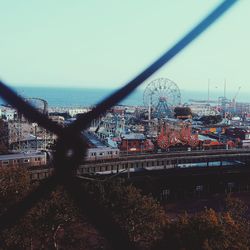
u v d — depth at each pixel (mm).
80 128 4551
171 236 25156
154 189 68250
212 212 28391
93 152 73875
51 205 31234
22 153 71812
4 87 4391
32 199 4906
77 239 35938
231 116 182125
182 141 91312
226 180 76000
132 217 33156
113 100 4723
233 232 24406
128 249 4719
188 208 61250
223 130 121125
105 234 4711
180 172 73375
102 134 102438
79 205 4625
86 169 68188
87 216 4652
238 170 77625
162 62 4441
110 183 37969
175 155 80188
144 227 33031
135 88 4629
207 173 74312
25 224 29250
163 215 35344
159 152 84062
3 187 32938
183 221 25938
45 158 68312
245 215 50781
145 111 150500
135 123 132500
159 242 26234
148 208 33688
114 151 76625
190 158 79812
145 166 75625
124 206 33562
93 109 4672
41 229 31484
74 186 4578
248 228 28391
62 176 4488
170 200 67312
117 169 72125
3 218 4977
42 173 59562
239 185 76688
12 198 31359
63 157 4441
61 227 36219
